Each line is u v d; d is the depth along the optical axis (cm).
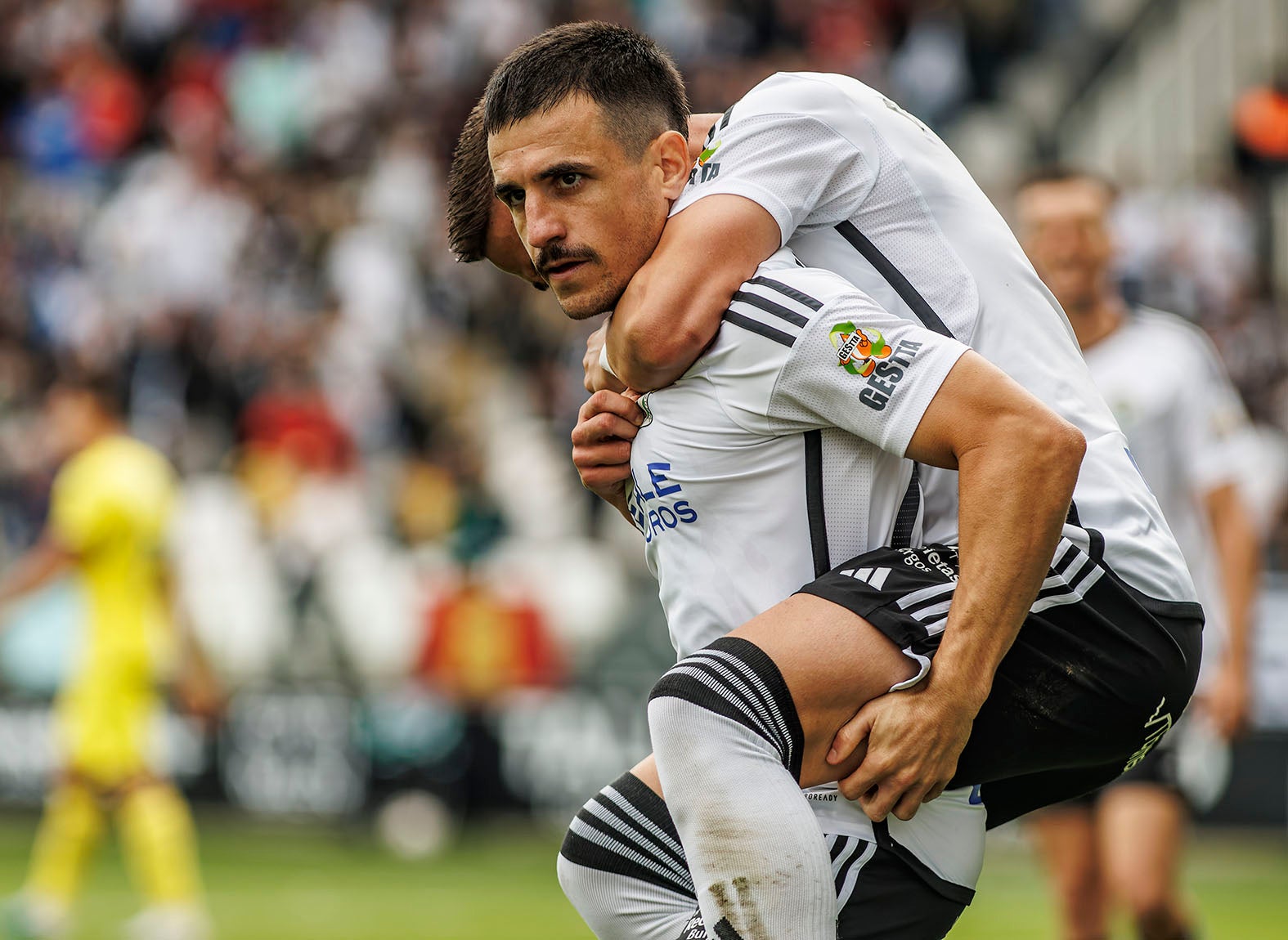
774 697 852
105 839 3478
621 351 894
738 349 878
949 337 917
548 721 3312
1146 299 3819
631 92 896
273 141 5031
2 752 3494
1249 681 1714
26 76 5450
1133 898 1591
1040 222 1700
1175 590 938
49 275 4681
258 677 3447
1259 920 2462
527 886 2855
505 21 4991
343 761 3388
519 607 3350
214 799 3462
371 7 5234
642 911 973
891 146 947
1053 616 895
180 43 5334
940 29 5166
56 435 3825
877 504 915
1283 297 4172
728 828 842
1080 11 5350
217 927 2520
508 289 4325
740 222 889
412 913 2619
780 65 4881
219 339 4291
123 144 5222
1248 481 1712
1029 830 1917
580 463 959
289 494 3662
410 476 3541
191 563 3503
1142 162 4719
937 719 852
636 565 3428
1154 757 1609
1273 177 4362
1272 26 4653
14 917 2473
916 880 918
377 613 3400
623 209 892
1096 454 939
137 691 2534
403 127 4869
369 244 4450
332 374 4144
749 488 909
